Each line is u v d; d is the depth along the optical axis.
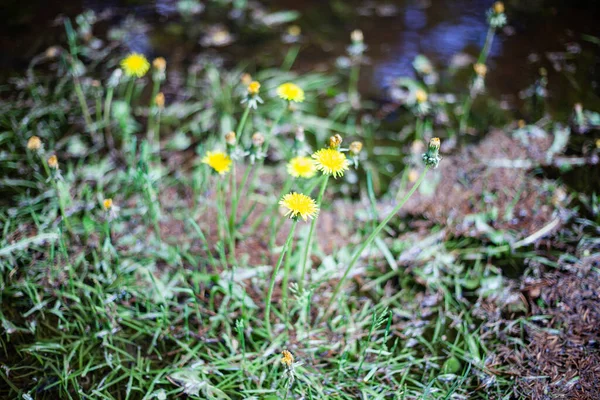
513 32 3.09
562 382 1.60
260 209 2.16
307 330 1.75
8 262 1.91
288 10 3.27
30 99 2.57
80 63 2.75
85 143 2.39
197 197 2.14
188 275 1.92
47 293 1.84
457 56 2.91
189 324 1.78
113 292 1.84
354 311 1.83
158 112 2.36
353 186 2.27
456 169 2.32
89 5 3.22
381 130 2.53
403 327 1.80
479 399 1.59
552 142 2.42
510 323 1.78
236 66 2.85
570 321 1.76
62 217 1.94
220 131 2.48
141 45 2.95
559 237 2.05
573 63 2.85
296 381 1.61
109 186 2.21
